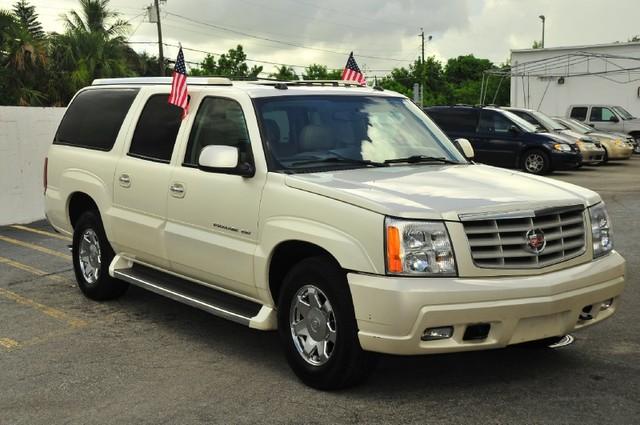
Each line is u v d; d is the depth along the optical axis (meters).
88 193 7.23
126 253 6.92
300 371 5.05
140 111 6.89
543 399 4.72
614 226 11.27
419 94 27.66
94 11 42.22
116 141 7.03
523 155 20.17
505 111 20.80
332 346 4.87
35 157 12.87
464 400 4.73
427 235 4.46
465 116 21.11
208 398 4.89
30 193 12.83
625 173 20.42
